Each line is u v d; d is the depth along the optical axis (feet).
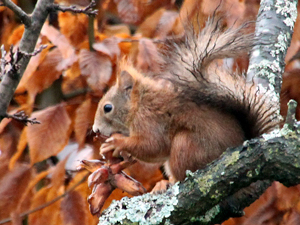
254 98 28.30
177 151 28.25
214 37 28.58
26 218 44.09
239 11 38.60
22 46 28.50
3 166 42.06
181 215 23.50
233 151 23.34
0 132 40.16
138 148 29.78
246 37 27.37
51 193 38.42
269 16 35.65
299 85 40.57
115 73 41.06
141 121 30.27
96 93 40.70
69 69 41.24
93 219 38.99
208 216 25.31
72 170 42.47
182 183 24.07
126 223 23.66
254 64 32.86
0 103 27.71
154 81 32.07
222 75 29.76
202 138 27.73
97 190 25.82
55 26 48.98
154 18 41.70
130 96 33.04
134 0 46.01
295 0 36.83
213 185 23.11
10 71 27.53
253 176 22.67
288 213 38.42
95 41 39.75
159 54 36.83
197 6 39.78
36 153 35.99
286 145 22.17
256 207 37.91
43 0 28.73
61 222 38.70
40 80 38.42
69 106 40.63
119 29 45.47
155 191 28.30
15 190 39.24
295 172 21.99
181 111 28.81
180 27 40.60
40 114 36.63
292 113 22.36
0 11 47.11
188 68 28.96
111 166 26.18
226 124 27.76
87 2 47.29
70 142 44.24
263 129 27.45
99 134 30.32
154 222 23.45
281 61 33.30
